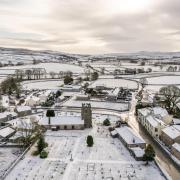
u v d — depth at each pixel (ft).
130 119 526.16
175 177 292.61
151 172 302.45
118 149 368.89
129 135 384.06
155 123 425.69
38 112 572.51
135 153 338.34
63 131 447.42
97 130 452.35
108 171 303.48
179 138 364.58
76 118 467.11
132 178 288.10
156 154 357.20
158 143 395.34
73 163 323.37
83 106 461.78
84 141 399.03
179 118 512.22
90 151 360.48
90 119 464.65
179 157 331.98
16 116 525.75
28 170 304.30
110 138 414.62
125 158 339.36
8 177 287.89
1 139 399.03
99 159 335.47
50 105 640.58
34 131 421.59
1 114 502.38
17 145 378.73
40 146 351.87
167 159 341.21
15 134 417.49
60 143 389.19
